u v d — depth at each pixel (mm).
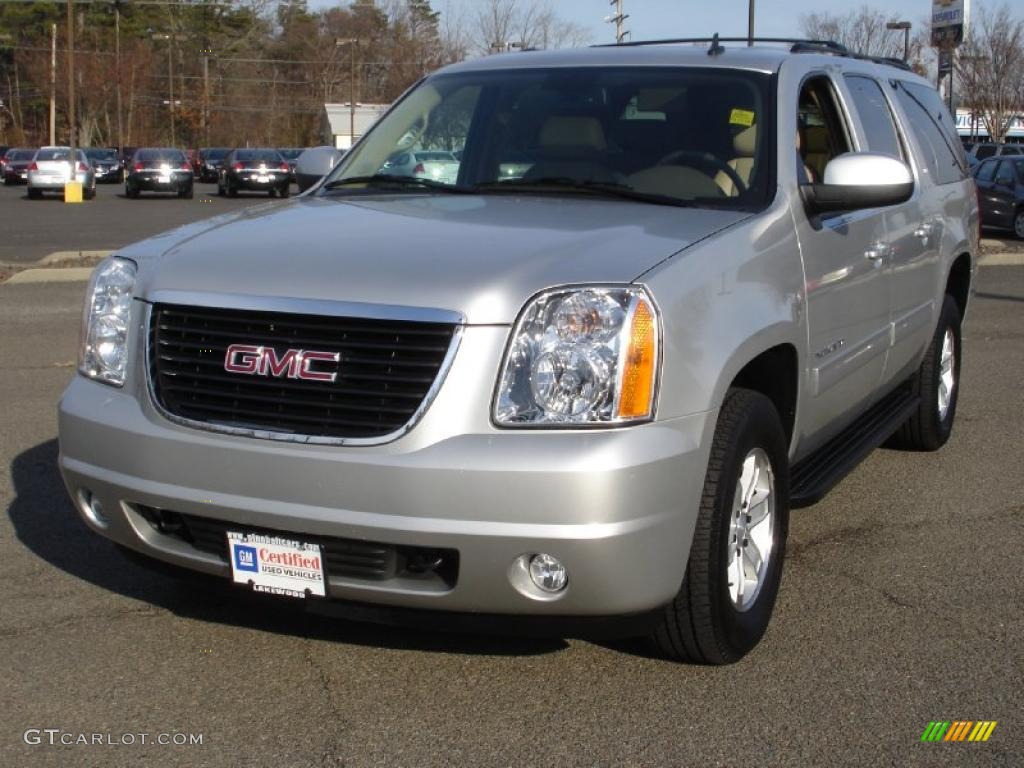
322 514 3463
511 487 3322
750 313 3895
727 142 4582
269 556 3629
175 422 3688
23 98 93938
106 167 51531
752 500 4102
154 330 3801
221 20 99812
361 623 4297
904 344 5812
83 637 4172
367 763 3381
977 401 8148
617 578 3398
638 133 4719
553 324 3436
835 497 5957
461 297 3443
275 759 3396
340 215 4293
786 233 4301
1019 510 5734
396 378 3434
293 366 3525
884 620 4402
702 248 3828
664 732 3561
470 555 3375
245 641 4156
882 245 5246
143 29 92688
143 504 3766
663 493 3436
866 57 6184
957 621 4398
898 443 6801
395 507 3389
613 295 3477
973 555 5105
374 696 3771
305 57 99250
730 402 3877
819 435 4934
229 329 3654
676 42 5477
